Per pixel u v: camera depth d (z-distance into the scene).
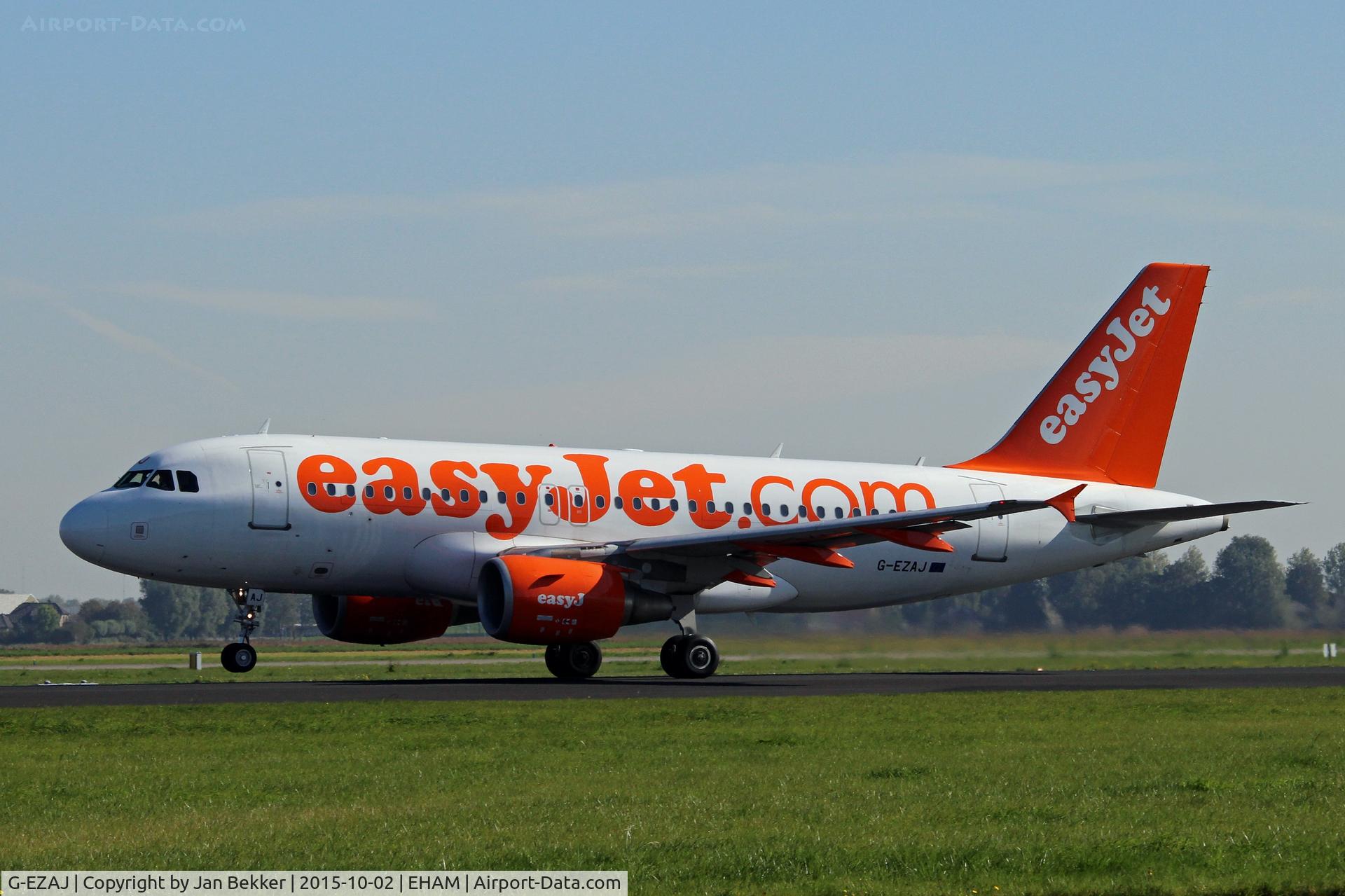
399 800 51.84
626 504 141.88
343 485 131.75
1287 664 187.62
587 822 46.41
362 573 133.25
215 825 46.47
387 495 132.62
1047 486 163.75
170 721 83.00
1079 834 44.25
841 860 40.62
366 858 41.12
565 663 137.88
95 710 89.56
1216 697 106.19
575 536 138.88
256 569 130.25
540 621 125.12
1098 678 140.38
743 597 145.88
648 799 51.50
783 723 83.44
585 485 140.50
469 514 134.75
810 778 57.03
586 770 60.41
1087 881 38.50
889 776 57.91
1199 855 41.09
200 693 108.94
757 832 44.75
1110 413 167.62
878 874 39.19
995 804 50.22
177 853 42.06
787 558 143.62
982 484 160.75
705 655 138.00
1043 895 37.09
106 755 66.56
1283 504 147.25
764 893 37.06
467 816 47.69
